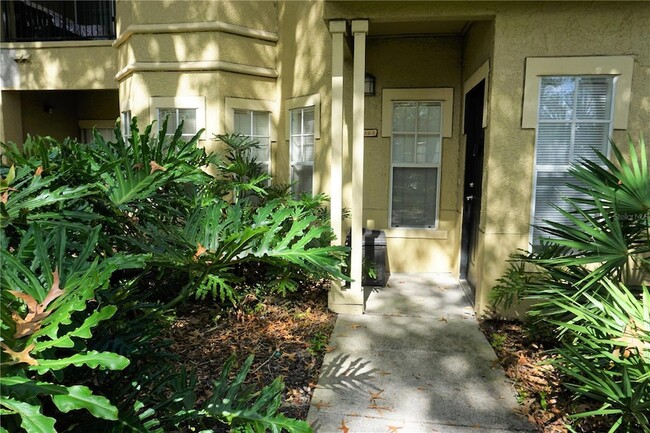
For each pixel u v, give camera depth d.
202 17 6.36
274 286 4.91
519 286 4.15
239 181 5.68
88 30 9.09
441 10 4.45
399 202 6.48
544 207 4.64
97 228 1.99
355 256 4.85
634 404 2.42
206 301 5.22
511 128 4.55
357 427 3.00
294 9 6.45
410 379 3.60
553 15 4.40
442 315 4.90
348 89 6.07
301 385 3.52
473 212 5.62
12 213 2.28
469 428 3.00
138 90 6.60
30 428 1.20
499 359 3.91
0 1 9.08
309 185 6.51
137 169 2.99
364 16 4.50
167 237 2.59
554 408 3.19
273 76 6.93
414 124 6.34
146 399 2.14
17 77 9.05
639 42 4.37
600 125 4.55
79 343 1.84
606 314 3.04
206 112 6.43
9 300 1.51
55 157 3.32
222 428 2.77
